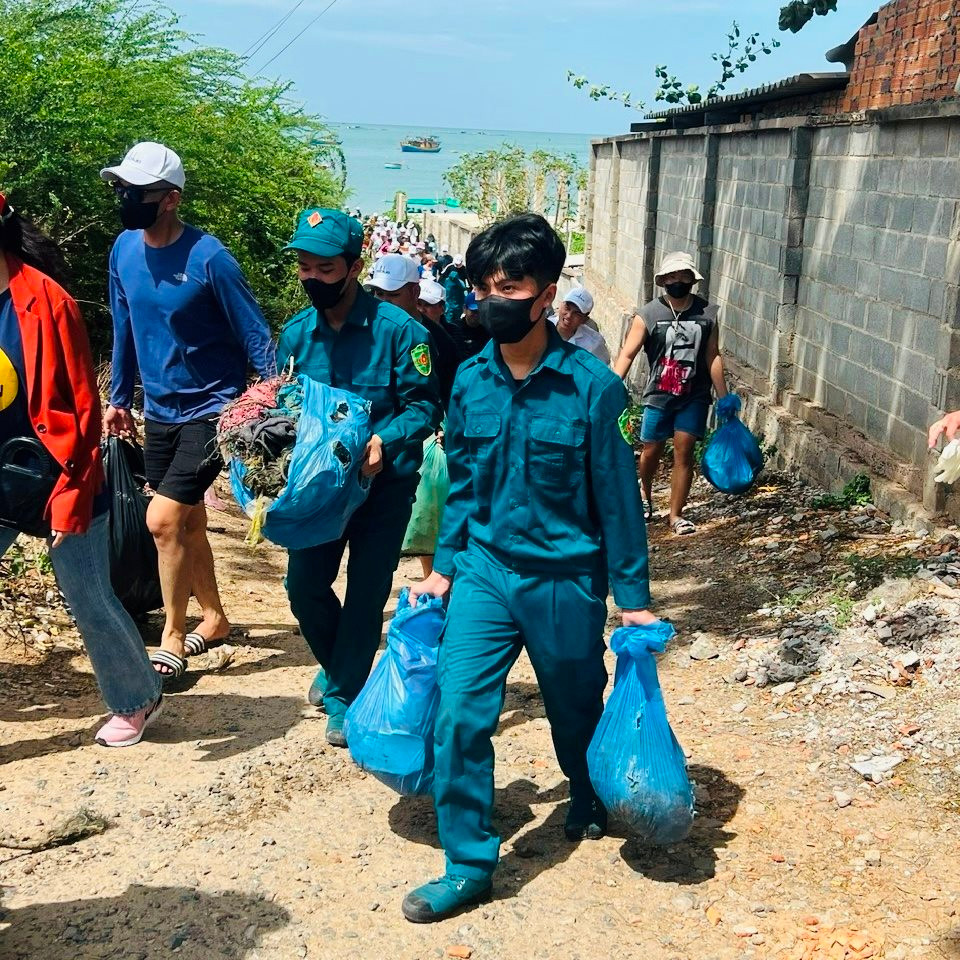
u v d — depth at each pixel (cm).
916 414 702
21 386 379
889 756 427
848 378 822
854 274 809
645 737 357
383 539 457
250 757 457
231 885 366
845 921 339
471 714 352
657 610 646
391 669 388
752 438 813
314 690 515
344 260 430
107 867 376
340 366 448
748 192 1073
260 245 1439
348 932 343
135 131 1152
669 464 1085
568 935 340
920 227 695
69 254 1086
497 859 358
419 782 385
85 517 393
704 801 413
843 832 385
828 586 613
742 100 1151
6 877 368
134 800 419
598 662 371
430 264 2180
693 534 816
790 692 499
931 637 510
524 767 454
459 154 4141
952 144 651
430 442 630
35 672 525
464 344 627
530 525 355
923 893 349
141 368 513
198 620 628
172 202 489
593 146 2183
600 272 2084
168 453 520
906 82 827
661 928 342
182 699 519
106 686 454
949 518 656
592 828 393
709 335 815
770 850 379
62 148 1055
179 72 1309
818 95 1044
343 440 407
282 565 799
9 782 425
